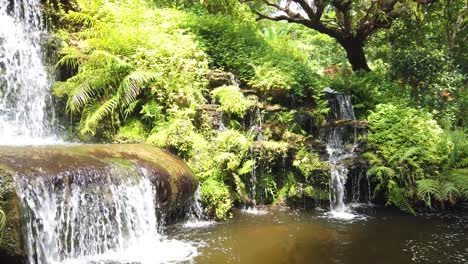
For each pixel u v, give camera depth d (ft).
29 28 25.12
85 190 13.96
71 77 24.20
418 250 16.92
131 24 27.07
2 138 20.80
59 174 13.23
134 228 15.78
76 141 22.34
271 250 16.37
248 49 30.89
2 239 10.82
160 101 23.31
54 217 12.78
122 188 15.23
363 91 33.14
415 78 38.40
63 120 23.06
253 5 39.40
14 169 12.17
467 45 42.47
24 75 22.57
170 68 24.22
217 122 23.91
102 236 14.53
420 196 24.17
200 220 20.44
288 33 62.34
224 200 21.16
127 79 22.45
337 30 38.17
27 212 11.68
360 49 39.65
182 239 17.21
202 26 30.48
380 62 41.68
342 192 24.63
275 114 26.27
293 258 15.58
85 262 13.62
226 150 22.68
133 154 17.90
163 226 18.24
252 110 25.75
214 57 29.14
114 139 22.25
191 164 21.38
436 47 40.04
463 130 32.01
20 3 24.72
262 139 25.38
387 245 17.46
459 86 37.65
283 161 24.57
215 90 24.95
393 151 25.66
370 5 36.01
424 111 30.89
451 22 40.78
